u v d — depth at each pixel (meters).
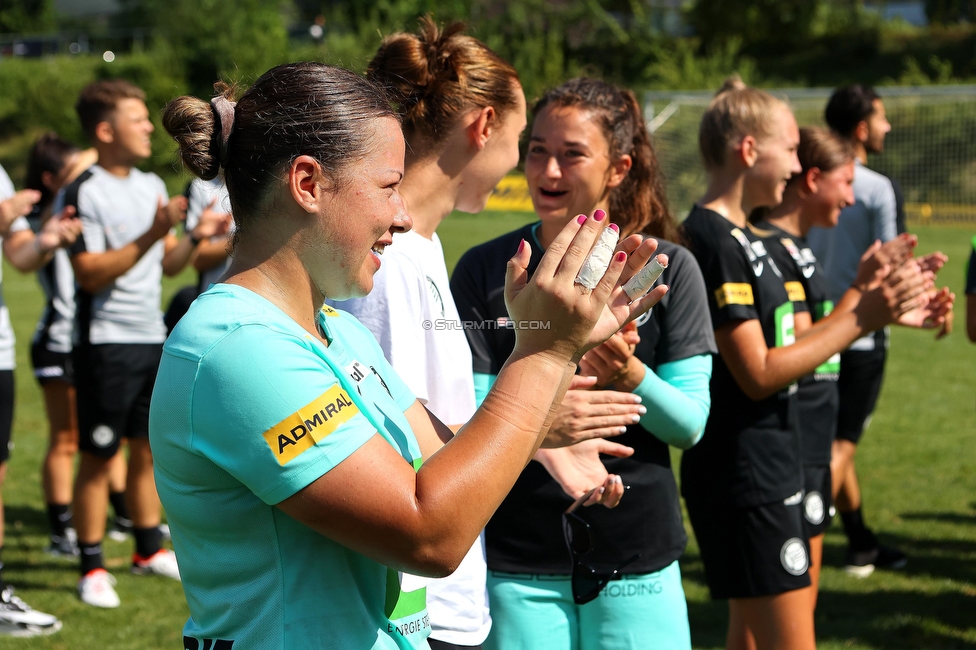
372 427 1.20
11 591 4.09
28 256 4.25
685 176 17.12
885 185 4.81
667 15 39.19
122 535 5.43
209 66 34.00
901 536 5.29
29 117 33.28
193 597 1.25
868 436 7.29
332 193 1.22
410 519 1.14
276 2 36.56
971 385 8.84
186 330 1.19
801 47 35.94
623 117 2.39
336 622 1.20
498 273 2.42
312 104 1.21
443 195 2.02
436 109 1.96
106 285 4.35
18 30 46.75
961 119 21.62
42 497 6.05
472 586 1.84
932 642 3.97
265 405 1.13
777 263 3.26
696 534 2.90
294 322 1.23
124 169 4.75
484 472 1.18
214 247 4.82
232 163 1.24
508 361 1.25
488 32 33.34
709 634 4.07
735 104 2.95
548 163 2.34
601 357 2.12
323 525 1.15
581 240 1.23
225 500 1.18
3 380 4.09
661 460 2.39
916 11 43.62
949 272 14.48
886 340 4.66
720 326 2.74
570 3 36.53
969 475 6.39
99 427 4.41
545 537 2.31
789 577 2.74
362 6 35.28
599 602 2.31
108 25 43.81
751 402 2.77
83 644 3.95
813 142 3.61
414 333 1.79
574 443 1.95
